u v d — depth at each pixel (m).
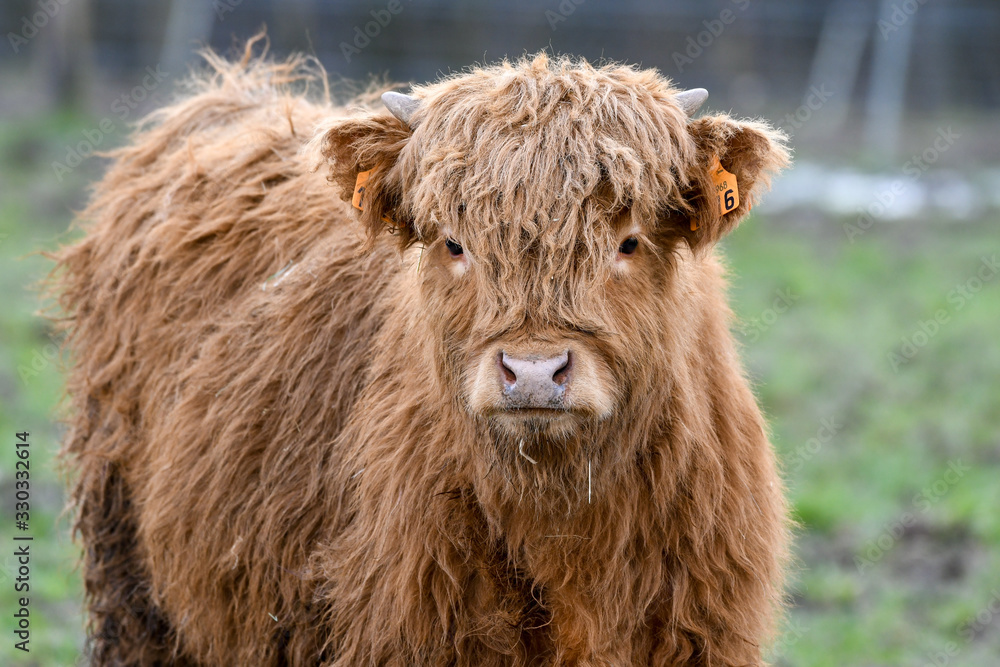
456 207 6.51
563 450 6.61
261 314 8.59
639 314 6.62
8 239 23.70
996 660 10.88
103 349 9.73
